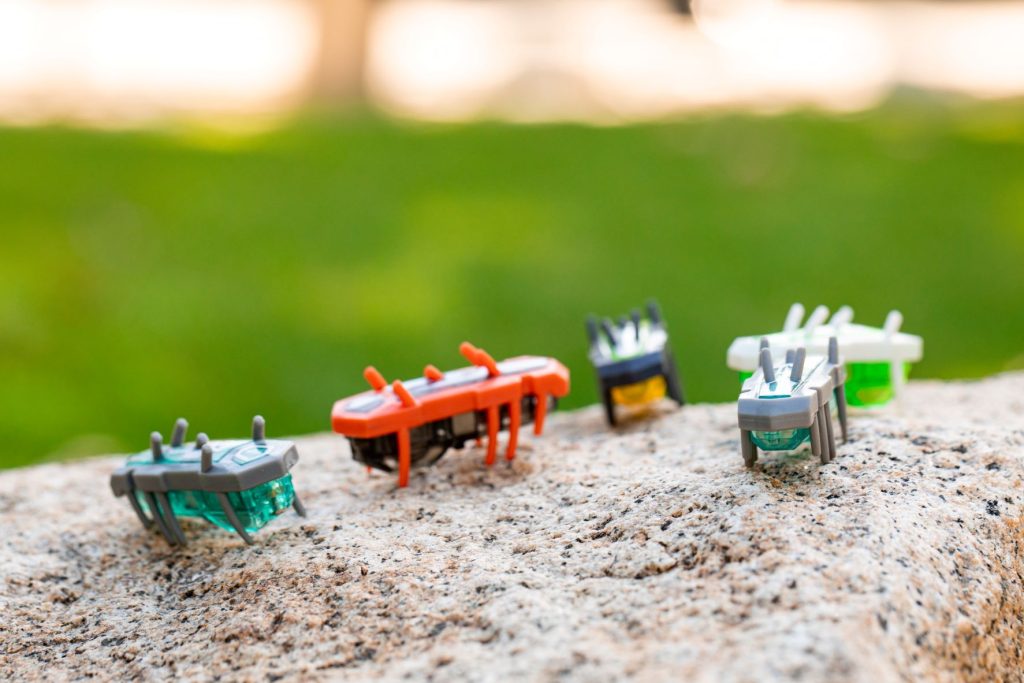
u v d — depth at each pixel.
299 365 0.71
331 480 0.34
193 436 0.63
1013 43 1.85
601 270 0.84
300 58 1.90
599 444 0.34
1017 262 0.82
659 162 1.12
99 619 0.29
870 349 0.33
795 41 1.95
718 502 0.28
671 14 2.15
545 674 0.25
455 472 0.33
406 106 1.58
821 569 0.26
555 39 2.03
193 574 0.30
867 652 0.25
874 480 0.29
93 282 0.82
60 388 0.69
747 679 0.24
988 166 1.05
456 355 0.71
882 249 0.85
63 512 0.34
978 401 0.37
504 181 1.08
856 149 1.14
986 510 0.28
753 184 1.04
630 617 0.26
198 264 0.86
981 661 0.26
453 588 0.28
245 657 0.27
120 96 1.63
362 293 0.81
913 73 1.68
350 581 0.28
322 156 1.17
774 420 0.28
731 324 0.73
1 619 0.29
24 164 1.11
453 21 2.18
